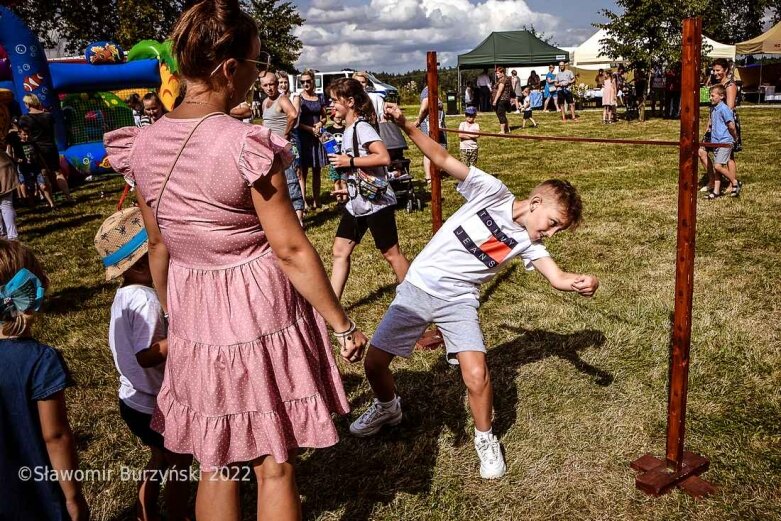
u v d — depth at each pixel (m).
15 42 11.53
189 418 1.83
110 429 3.34
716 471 2.75
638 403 3.31
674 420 2.63
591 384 3.52
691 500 2.59
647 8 18.52
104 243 2.22
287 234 1.68
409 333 2.94
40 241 7.83
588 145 13.95
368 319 4.71
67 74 12.43
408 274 2.96
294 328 1.82
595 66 27.86
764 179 8.78
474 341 2.76
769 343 3.87
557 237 6.43
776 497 2.57
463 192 2.85
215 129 1.64
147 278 2.31
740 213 6.96
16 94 12.09
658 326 4.17
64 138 12.52
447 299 2.85
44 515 1.81
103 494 2.80
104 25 30.20
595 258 5.71
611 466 2.84
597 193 8.53
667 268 5.34
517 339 4.14
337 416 3.36
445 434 3.14
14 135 9.79
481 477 2.81
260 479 1.87
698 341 3.92
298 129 7.97
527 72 32.25
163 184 1.69
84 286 5.93
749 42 22.52
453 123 21.12
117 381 3.90
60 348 4.44
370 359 3.00
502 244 2.77
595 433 3.08
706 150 8.09
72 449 1.85
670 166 10.48
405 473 2.88
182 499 2.46
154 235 1.97
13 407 1.74
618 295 4.79
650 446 2.96
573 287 2.69
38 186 10.38
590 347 3.95
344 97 4.23
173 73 12.88
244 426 1.78
